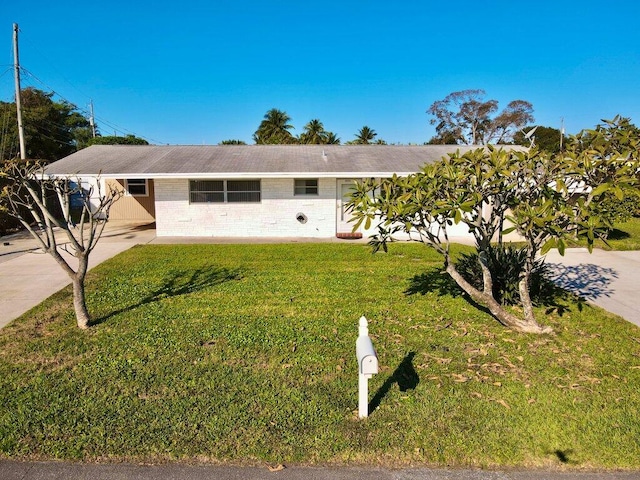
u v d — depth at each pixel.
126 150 16.14
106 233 14.59
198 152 15.88
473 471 3.04
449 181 5.02
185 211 13.86
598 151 4.82
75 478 2.96
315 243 12.65
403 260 10.20
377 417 3.63
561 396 3.99
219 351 4.94
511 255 6.91
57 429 3.44
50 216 5.53
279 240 13.30
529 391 4.07
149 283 7.96
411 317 6.14
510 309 6.48
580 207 4.41
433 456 3.17
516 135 40.84
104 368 4.51
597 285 7.97
